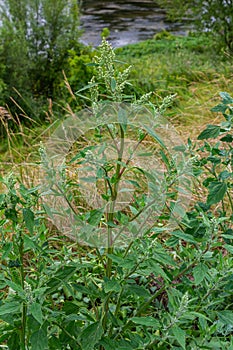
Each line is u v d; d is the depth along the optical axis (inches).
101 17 688.4
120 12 721.6
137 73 327.0
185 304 61.5
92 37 583.8
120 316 91.6
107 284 61.3
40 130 220.4
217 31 393.4
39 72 338.6
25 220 59.3
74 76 290.2
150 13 715.4
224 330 77.1
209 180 82.2
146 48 491.8
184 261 73.3
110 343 63.9
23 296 56.4
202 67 349.4
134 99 64.2
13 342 63.6
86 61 292.5
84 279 73.9
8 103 292.8
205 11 413.7
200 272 62.6
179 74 343.3
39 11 341.1
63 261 71.4
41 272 68.6
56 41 340.2
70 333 66.4
